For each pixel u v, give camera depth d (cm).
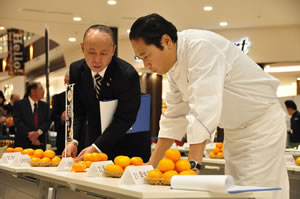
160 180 148
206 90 176
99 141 249
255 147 203
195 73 180
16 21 985
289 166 334
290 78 1077
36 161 238
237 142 210
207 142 175
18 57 1650
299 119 806
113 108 256
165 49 184
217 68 180
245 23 1005
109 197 173
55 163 237
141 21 181
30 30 1064
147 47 181
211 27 1038
